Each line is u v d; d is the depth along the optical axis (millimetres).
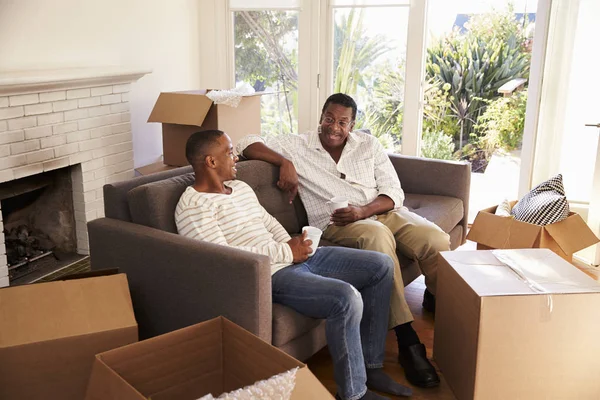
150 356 1545
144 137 3869
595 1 3441
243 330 1583
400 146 4188
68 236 3439
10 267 3084
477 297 1875
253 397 1230
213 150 2098
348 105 2645
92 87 3236
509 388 1949
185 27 4160
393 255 2398
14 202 3305
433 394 2174
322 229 2666
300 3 4090
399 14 3945
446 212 2988
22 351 1698
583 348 1928
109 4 3436
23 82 2691
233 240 2131
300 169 2699
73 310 1793
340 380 1957
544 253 2260
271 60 4270
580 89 3586
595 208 3418
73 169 3295
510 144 4035
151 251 2033
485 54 3920
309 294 1961
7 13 2803
